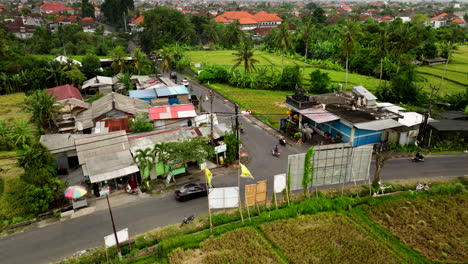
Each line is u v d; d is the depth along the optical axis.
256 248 29.62
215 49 150.38
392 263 27.89
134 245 30.19
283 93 82.62
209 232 31.83
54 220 34.28
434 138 50.91
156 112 53.97
